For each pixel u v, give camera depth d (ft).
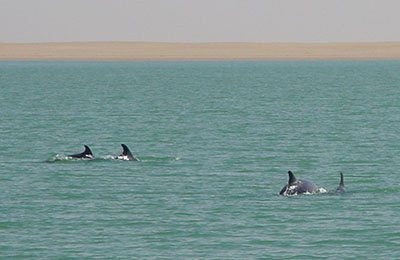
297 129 509.35
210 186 299.17
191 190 290.15
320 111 654.94
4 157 381.60
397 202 264.52
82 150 414.62
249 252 204.64
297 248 208.03
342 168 345.72
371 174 328.29
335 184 305.94
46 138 465.47
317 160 369.30
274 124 544.62
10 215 245.45
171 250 206.39
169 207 257.96
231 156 384.06
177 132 497.05
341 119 579.48
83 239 216.95
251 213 247.91
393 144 425.69
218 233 223.10
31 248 207.92
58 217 242.99
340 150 403.34
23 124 544.62
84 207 258.37
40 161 367.04
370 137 459.73
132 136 476.13
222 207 257.55
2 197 274.98
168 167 348.38
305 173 333.42
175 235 221.05
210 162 363.76
